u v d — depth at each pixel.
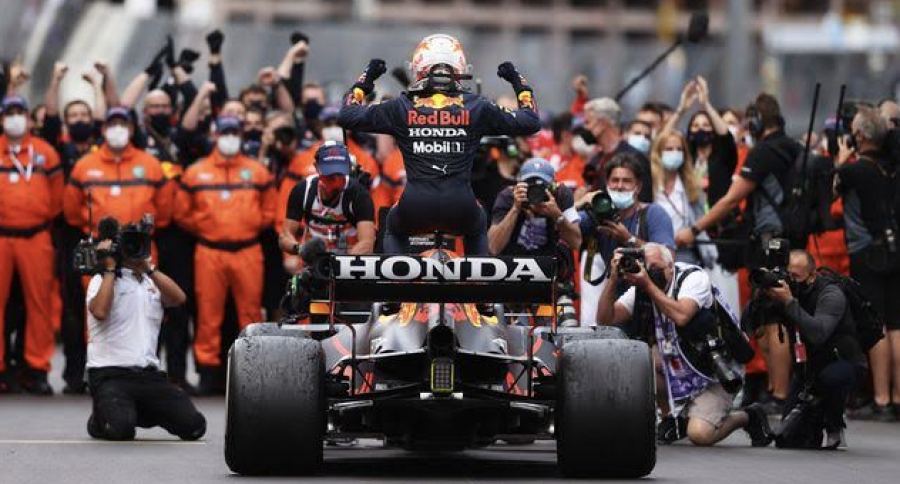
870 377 64.25
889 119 62.84
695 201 63.00
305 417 38.91
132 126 70.81
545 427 41.81
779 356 60.91
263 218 70.50
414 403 39.00
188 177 69.75
